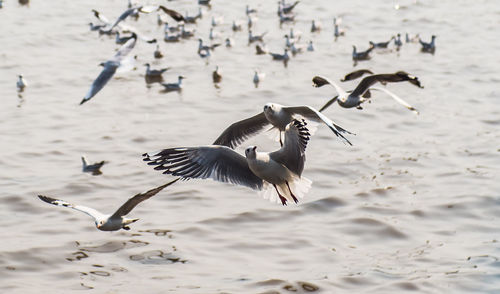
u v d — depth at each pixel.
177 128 44.09
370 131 43.88
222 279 27.92
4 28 63.72
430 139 42.62
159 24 67.12
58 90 50.41
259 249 30.42
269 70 55.09
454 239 31.44
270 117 15.34
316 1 75.44
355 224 32.69
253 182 13.29
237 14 70.62
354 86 51.44
